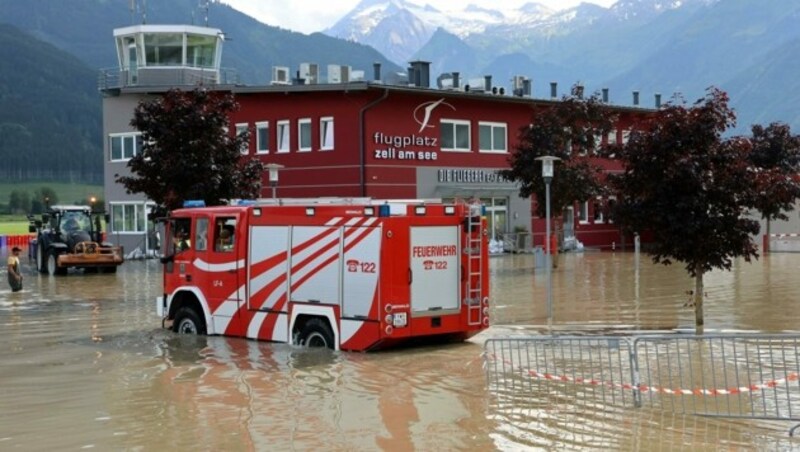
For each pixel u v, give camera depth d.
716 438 9.05
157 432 9.74
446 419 10.06
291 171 42.56
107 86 49.16
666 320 18.53
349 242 14.51
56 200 194.75
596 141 36.16
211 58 48.72
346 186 41.25
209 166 24.95
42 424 10.23
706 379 11.76
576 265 36.06
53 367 13.98
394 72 45.56
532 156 34.28
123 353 15.16
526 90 53.00
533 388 11.55
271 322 15.58
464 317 14.86
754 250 16.66
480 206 15.05
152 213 25.62
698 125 16.33
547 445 8.93
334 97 41.47
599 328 17.33
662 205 16.84
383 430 9.62
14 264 28.55
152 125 25.12
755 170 16.41
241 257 16.03
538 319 18.89
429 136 43.22
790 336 10.02
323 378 12.47
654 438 9.09
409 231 14.30
